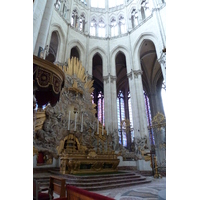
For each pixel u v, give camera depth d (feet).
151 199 17.62
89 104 57.31
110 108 64.03
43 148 36.65
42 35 31.30
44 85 16.06
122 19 85.40
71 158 27.45
